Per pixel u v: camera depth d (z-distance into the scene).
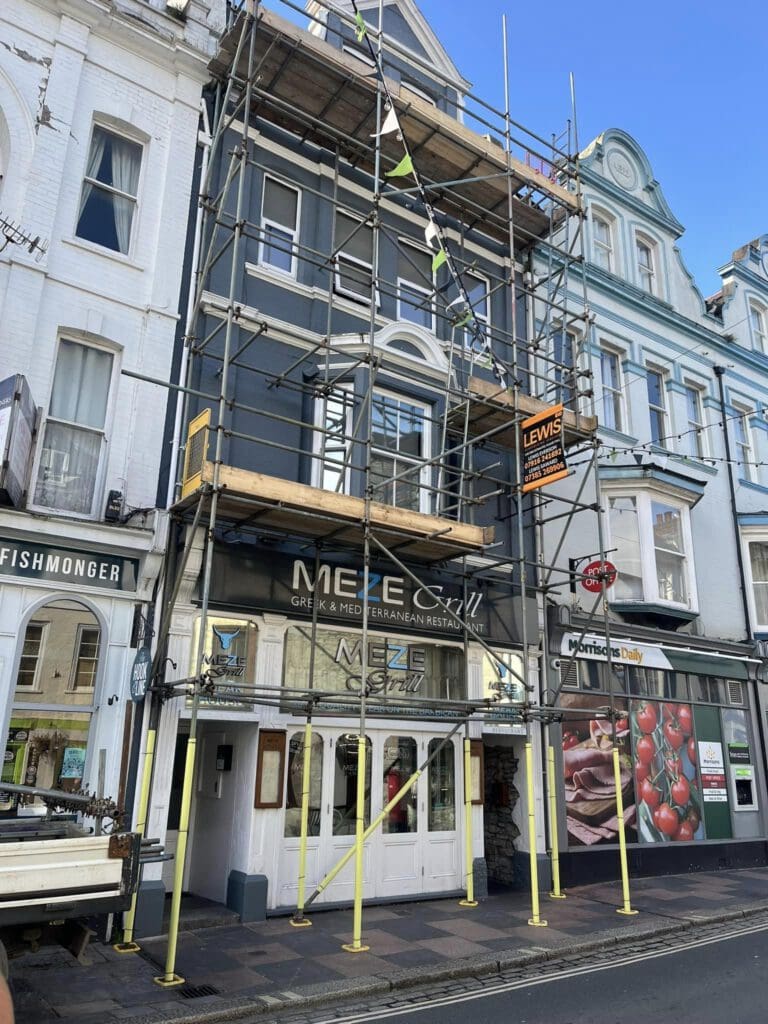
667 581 15.74
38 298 9.70
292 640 11.02
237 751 10.52
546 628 13.63
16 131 10.05
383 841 11.20
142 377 8.84
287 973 7.62
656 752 14.88
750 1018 6.54
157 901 8.95
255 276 11.81
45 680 8.93
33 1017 6.25
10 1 10.33
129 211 11.09
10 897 5.48
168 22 11.68
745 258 21.34
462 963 8.06
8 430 8.19
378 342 12.41
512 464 14.31
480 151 13.12
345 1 14.47
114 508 9.65
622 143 19.06
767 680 17.17
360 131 13.08
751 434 19.75
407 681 11.98
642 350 17.66
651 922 10.15
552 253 15.37
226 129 11.50
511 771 13.37
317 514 9.61
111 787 8.98
